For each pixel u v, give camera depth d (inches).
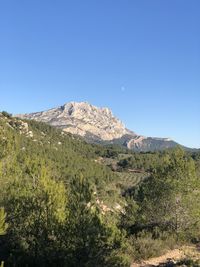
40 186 784.9
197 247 1025.5
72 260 669.3
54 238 698.8
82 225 690.8
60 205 742.5
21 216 737.0
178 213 1152.8
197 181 1172.5
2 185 810.2
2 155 959.6
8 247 714.8
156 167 1256.8
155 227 1142.3
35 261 681.6
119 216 1272.1
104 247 692.7
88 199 740.7
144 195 1222.9
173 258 861.8
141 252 870.4
